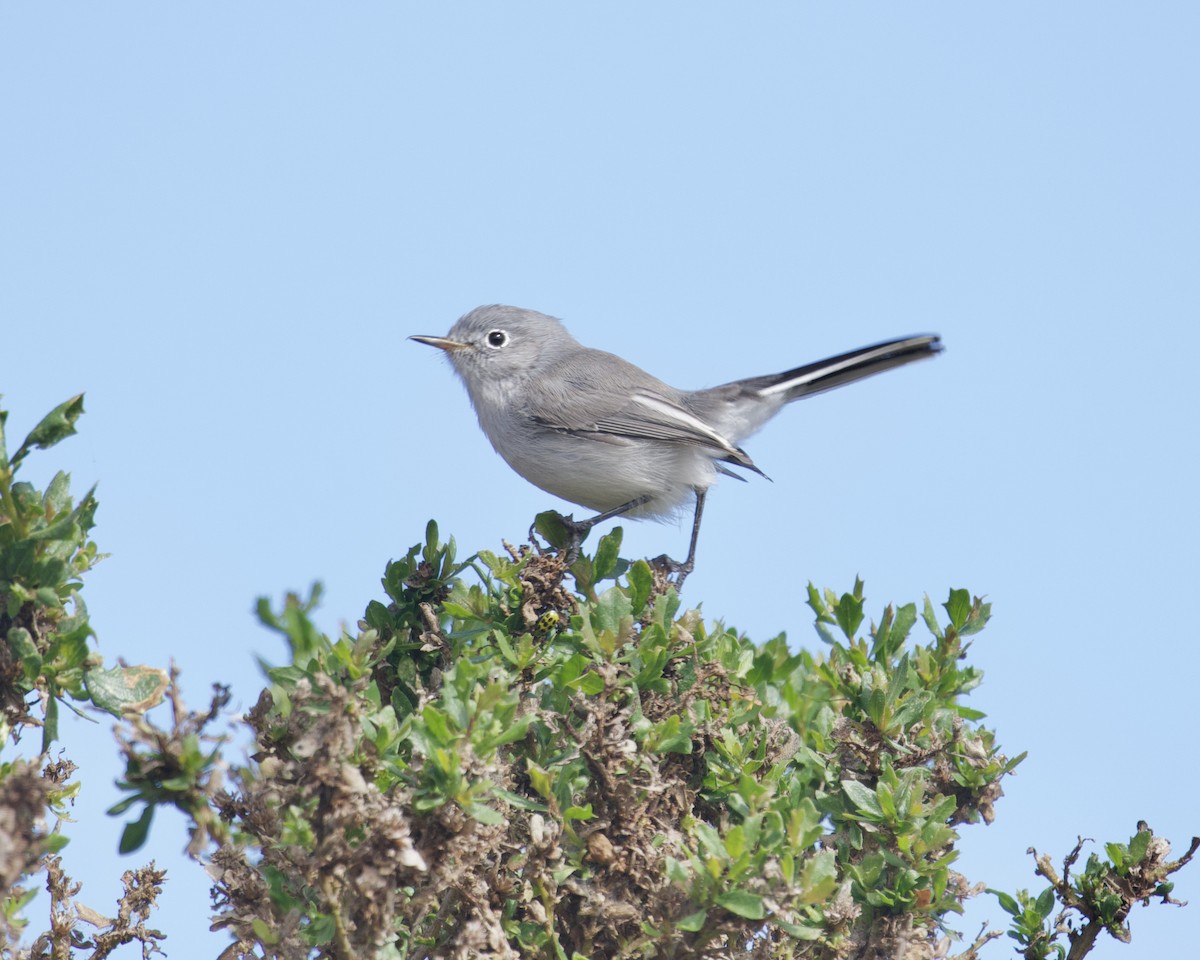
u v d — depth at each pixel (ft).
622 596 30.60
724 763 31.04
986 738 34.71
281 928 23.81
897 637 35.99
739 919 25.32
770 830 25.35
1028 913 31.71
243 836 24.18
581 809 26.76
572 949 27.40
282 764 23.47
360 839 24.27
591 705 27.35
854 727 33.30
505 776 28.32
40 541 23.80
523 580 32.01
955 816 33.78
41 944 27.71
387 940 24.41
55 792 28.27
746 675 36.37
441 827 23.85
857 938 30.09
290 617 24.91
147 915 28.81
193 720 20.90
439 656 32.58
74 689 23.89
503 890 26.43
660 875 26.89
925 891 29.58
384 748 24.64
